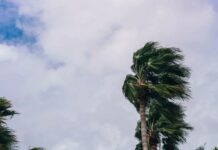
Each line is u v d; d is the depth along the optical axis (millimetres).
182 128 25812
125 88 25641
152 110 26109
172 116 25703
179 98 25250
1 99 26047
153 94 25500
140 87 25250
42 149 26188
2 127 25609
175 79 25781
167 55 25812
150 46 26141
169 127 25641
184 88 25109
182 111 25859
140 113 25188
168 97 25062
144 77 25812
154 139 26047
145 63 25984
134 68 26141
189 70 25859
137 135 28062
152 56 26156
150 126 26203
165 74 25781
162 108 25672
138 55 26109
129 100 25641
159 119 25922
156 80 26156
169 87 24953
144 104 25391
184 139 26047
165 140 26266
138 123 28094
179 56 26016
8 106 26203
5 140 25391
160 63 25656
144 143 24641
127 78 25891
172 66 25984
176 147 26297
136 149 27875
